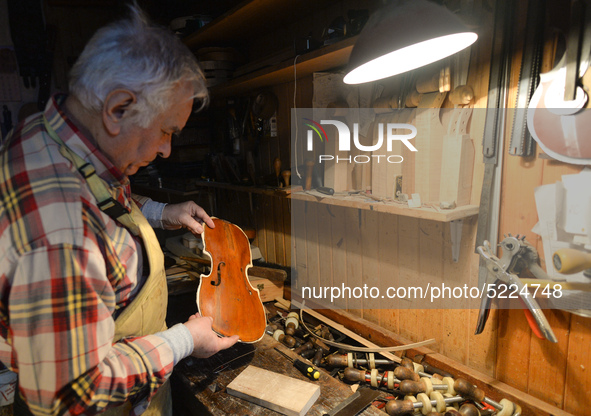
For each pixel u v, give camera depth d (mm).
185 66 810
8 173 738
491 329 1374
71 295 691
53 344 677
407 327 1661
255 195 2428
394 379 1402
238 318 1285
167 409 1249
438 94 1248
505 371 1357
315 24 1831
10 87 3021
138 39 754
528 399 1266
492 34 1171
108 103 751
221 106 2598
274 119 2094
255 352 1551
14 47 2996
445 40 931
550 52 1057
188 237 2350
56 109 806
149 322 1021
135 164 905
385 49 802
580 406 1171
